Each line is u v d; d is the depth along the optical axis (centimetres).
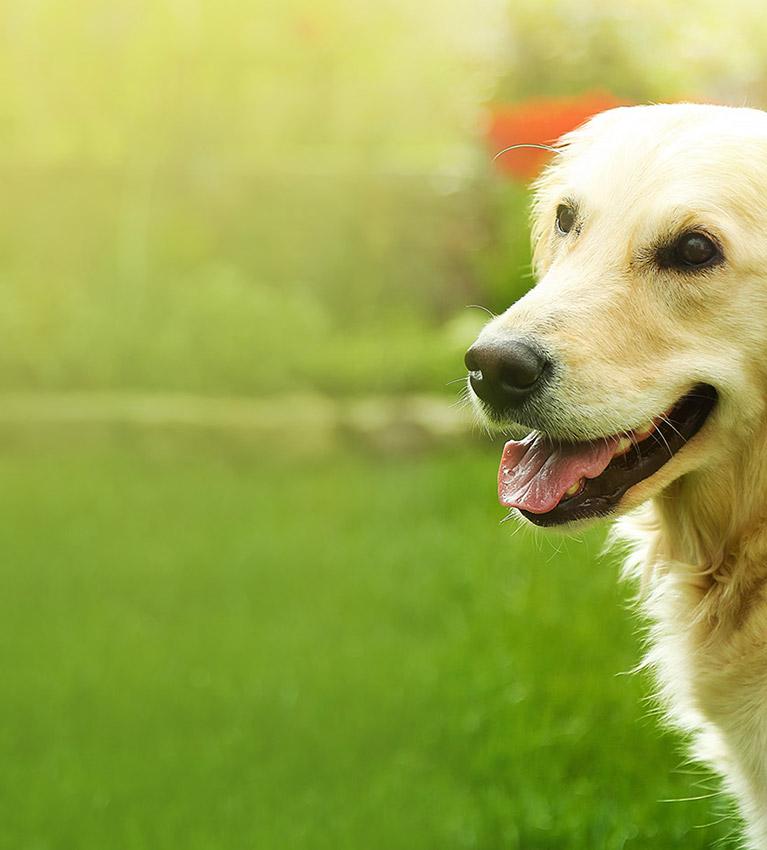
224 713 596
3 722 589
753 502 345
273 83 1473
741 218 336
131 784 532
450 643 650
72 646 668
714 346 339
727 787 380
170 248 1346
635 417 338
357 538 840
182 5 1312
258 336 1160
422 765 536
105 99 1346
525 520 357
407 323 1369
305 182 1414
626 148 359
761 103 1017
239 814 507
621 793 480
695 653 355
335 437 1048
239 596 742
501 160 1269
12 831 498
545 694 561
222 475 1005
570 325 340
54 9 1317
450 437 1052
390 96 1534
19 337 1157
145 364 1149
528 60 1293
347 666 635
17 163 1345
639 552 393
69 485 960
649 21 1179
